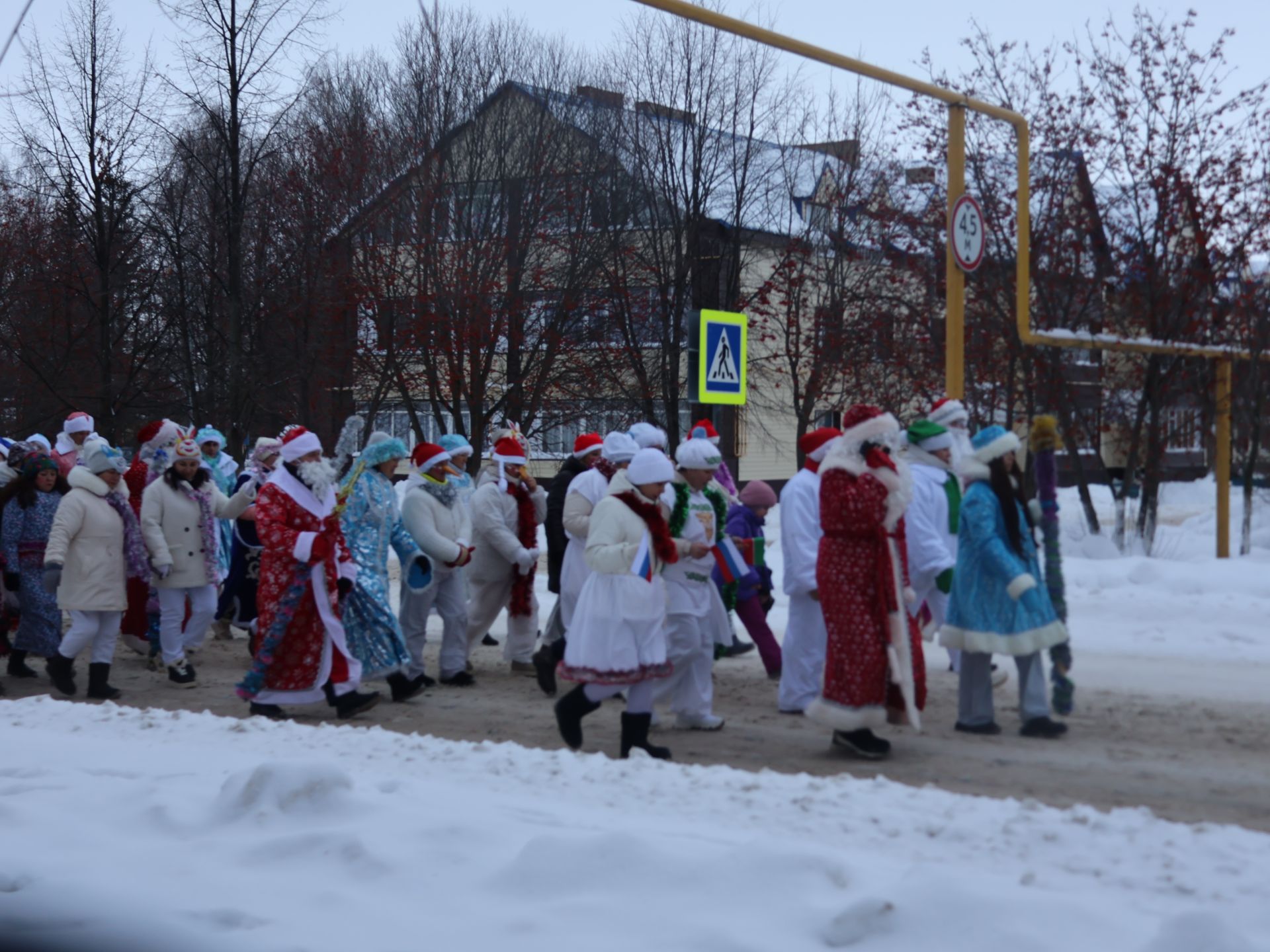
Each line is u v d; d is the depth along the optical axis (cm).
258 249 2758
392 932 396
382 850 461
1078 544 1655
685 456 790
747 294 2766
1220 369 1538
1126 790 631
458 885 434
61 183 2828
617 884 422
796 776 592
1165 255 1620
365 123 2744
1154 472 1650
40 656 1108
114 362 3039
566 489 1029
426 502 986
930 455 912
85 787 582
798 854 421
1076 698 872
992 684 831
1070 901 383
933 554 873
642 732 720
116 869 463
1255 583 1233
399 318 2719
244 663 1157
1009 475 766
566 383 2853
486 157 2747
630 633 714
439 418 2794
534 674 1073
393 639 920
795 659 853
